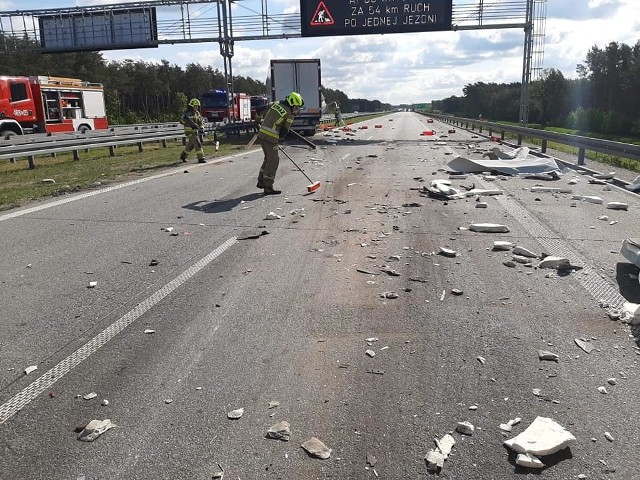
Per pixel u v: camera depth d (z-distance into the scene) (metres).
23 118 26.23
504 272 5.83
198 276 5.77
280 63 29.23
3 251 6.77
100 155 20.83
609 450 2.94
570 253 6.53
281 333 4.37
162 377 3.71
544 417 3.20
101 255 6.57
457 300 5.05
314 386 3.58
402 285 5.46
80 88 30.05
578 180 12.74
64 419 3.25
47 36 31.80
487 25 28.30
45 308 4.91
